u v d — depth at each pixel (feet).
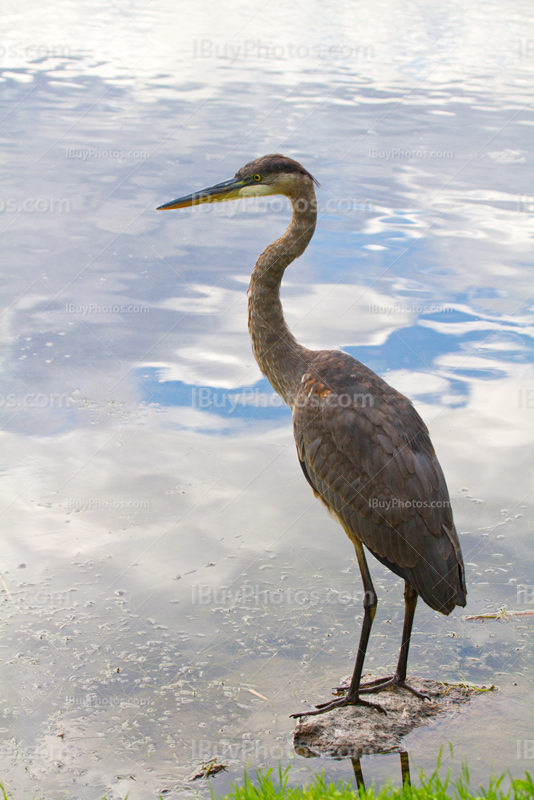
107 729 15.96
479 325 34.09
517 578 20.75
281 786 13.60
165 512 23.43
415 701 16.78
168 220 45.19
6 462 25.63
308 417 18.28
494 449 26.11
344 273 38.99
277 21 106.01
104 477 24.94
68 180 49.44
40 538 22.11
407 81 78.28
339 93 72.84
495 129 62.44
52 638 18.49
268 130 60.90
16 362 31.24
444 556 16.84
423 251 41.32
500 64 85.71
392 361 31.12
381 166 53.83
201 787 14.48
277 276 20.30
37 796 14.20
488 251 41.29
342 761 15.16
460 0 119.03
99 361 31.50
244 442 27.07
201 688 17.16
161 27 100.37
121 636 18.63
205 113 65.21
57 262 39.60
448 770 14.55
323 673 17.71
